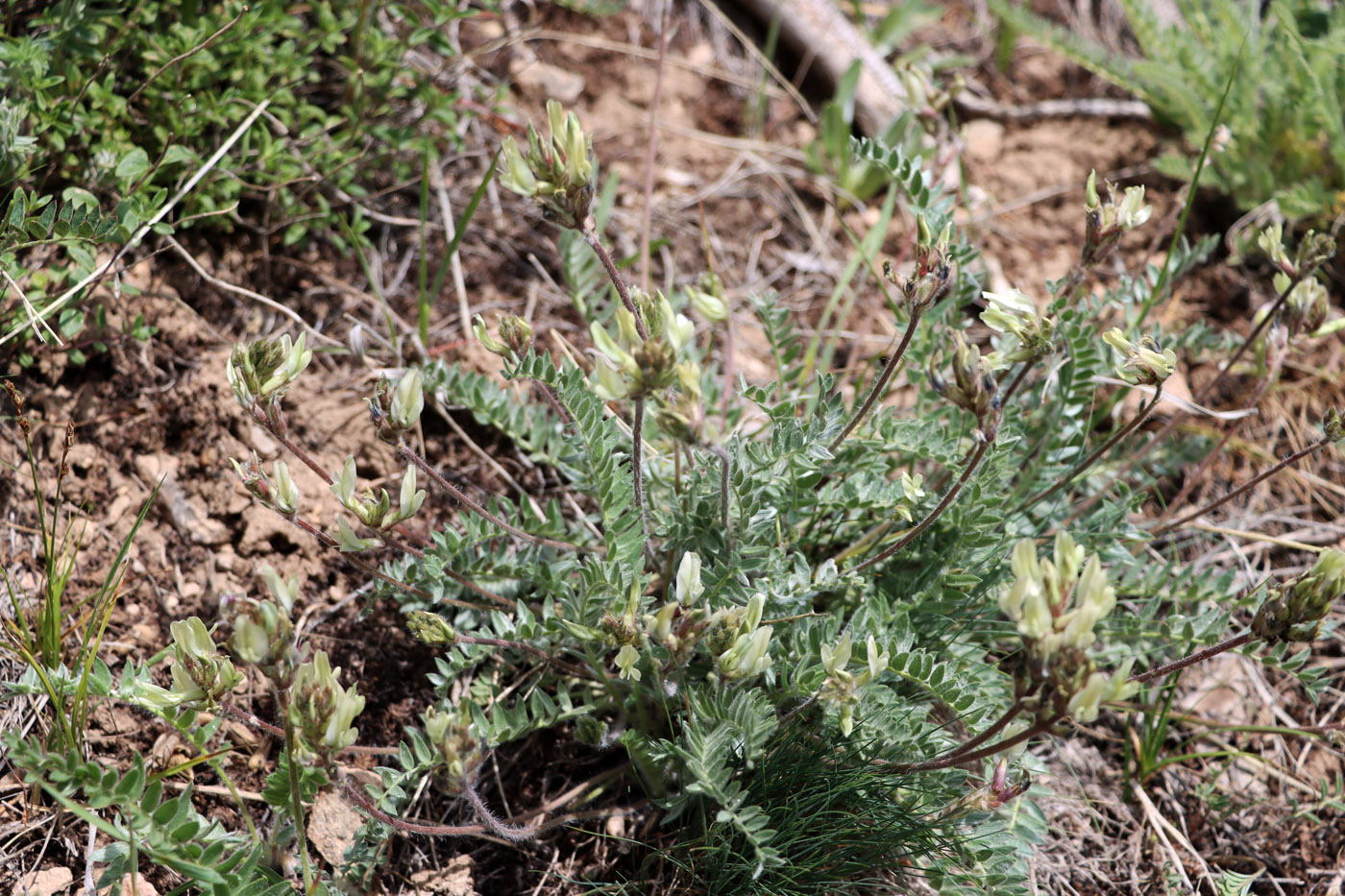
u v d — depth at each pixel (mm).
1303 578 1940
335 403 3135
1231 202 4250
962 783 2318
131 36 3059
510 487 3158
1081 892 2686
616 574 2311
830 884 2299
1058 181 4387
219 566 2818
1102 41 4887
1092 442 3340
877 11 4875
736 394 3262
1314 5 4258
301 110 3264
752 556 2396
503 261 3656
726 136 4359
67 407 2893
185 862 1888
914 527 2586
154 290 3082
